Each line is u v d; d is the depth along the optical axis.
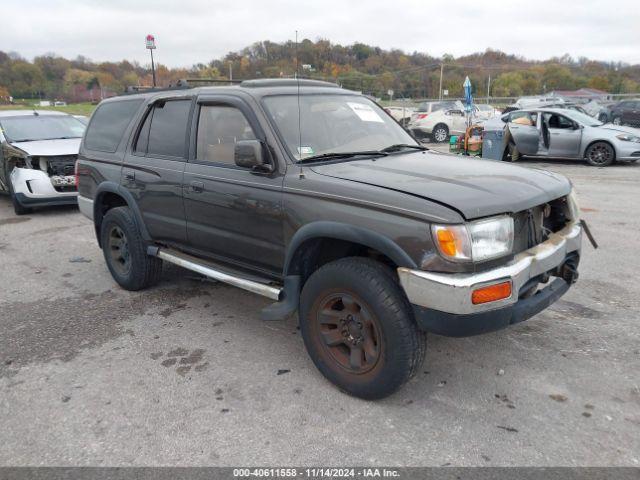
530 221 3.26
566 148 13.73
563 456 2.72
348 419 3.08
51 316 4.71
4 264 6.35
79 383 3.56
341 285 3.16
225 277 4.04
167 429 3.04
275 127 3.69
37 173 8.72
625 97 32.81
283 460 2.75
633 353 3.74
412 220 2.87
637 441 2.82
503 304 2.86
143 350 4.02
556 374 3.50
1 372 3.74
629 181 10.91
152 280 5.18
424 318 2.86
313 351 3.45
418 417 3.08
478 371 3.56
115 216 5.06
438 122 21.72
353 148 3.93
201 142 4.21
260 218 3.65
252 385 3.47
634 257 5.83
